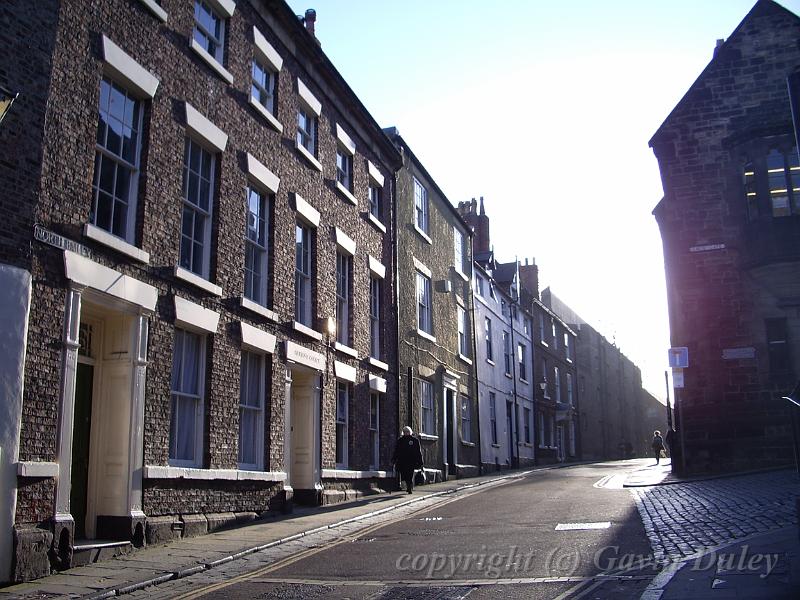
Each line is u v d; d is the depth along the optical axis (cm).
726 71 2127
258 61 1496
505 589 693
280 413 1421
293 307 1509
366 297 1917
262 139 1448
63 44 948
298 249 1597
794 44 2094
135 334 1035
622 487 1688
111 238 985
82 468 992
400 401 2098
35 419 848
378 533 1134
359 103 1909
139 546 987
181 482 1108
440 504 1574
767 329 1964
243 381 1347
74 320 916
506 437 3253
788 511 1076
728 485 1560
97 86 1003
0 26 858
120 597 739
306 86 1672
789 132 1970
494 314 3278
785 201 1966
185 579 825
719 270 2025
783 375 1934
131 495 995
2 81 850
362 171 1973
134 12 1101
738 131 2034
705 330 2008
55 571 834
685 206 2081
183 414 1163
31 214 867
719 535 916
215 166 1297
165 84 1159
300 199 1563
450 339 2661
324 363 1614
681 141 2119
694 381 2000
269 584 777
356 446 1767
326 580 785
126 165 1071
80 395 1003
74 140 951
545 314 4222
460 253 2908
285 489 1399
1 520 783
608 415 5581
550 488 1781
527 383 3700
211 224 1267
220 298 1253
